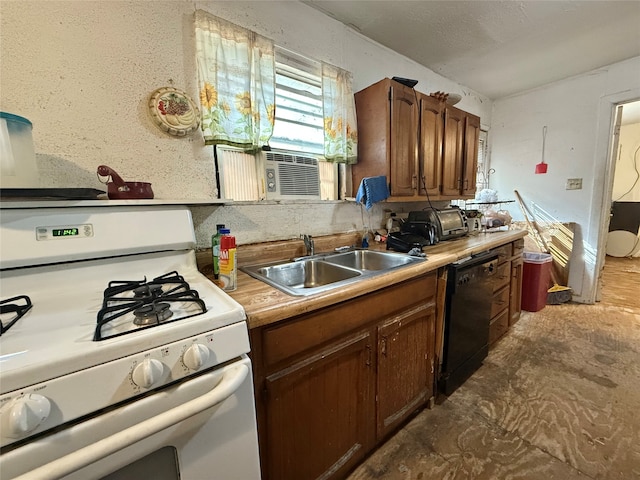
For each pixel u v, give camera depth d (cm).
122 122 111
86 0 102
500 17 182
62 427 47
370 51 203
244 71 135
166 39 119
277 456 88
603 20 188
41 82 96
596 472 113
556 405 151
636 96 249
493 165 351
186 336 60
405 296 126
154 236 99
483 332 181
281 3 153
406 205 241
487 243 185
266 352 82
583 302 297
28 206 79
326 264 148
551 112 302
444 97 209
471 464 119
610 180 279
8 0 90
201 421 60
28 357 47
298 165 162
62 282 86
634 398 154
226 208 140
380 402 121
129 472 57
